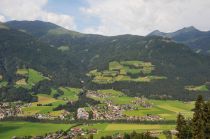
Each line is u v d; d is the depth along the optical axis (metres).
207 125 96.06
